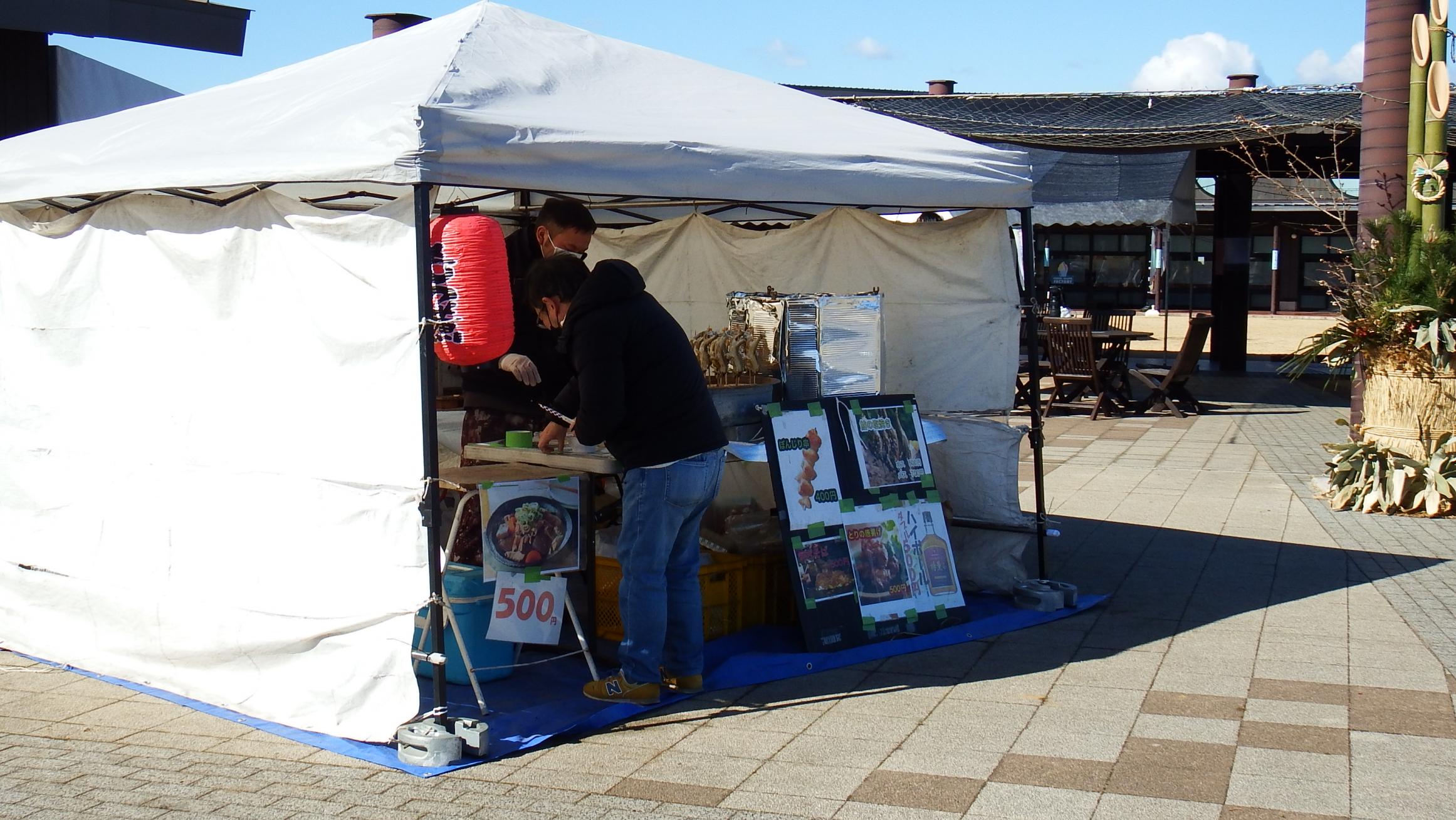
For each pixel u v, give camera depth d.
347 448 4.26
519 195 7.12
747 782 3.91
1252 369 19.42
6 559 5.45
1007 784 3.87
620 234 7.47
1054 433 12.51
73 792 3.85
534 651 5.32
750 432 5.53
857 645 5.27
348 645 4.30
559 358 5.61
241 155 4.36
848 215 6.53
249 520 4.59
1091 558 7.02
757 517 5.77
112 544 5.06
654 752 4.19
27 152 5.63
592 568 4.94
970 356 6.23
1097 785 3.86
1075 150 13.70
